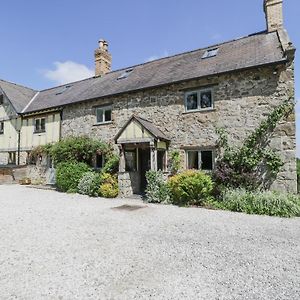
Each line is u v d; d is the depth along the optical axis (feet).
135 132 35.76
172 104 38.01
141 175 41.81
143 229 19.56
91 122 47.26
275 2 39.47
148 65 51.01
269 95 30.68
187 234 18.24
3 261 13.17
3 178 59.41
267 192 27.50
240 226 20.47
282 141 29.58
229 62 35.19
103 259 13.50
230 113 33.09
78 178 41.32
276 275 11.69
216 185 31.24
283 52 30.19
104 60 61.41
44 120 56.08
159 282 10.96
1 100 65.87
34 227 19.99
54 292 10.09
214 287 10.53
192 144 35.78
